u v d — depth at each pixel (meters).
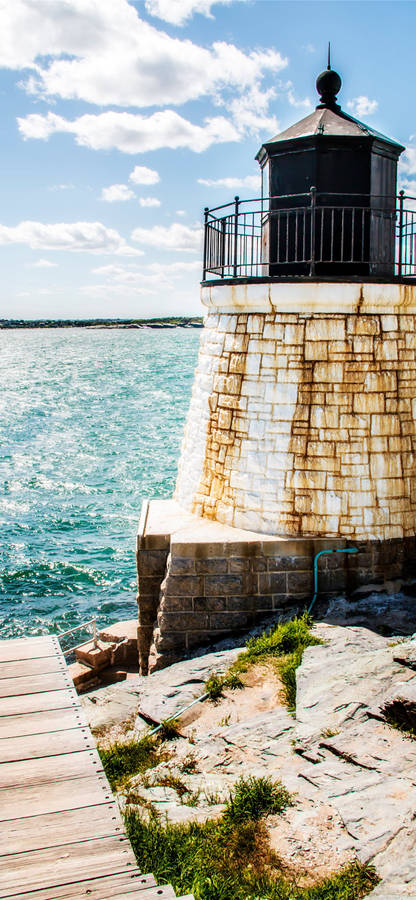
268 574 9.66
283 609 9.71
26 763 4.12
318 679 7.22
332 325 9.75
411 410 10.02
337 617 9.19
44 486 31.03
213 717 7.23
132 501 28.59
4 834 3.66
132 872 3.50
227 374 10.49
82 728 4.43
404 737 5.86
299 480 9.84
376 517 9.77
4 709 4.59
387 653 7.30
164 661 9.61
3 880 3.41
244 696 7.54
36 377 88.06
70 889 3.38
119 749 7.04
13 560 21.97
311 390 9.80
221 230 10.73
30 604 18.91
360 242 10.55
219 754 6.36
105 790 3.96
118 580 20.48
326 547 9.65
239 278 10.03
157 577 10.20
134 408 56.72
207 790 5.79
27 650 5.43
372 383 9.76
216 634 9.70
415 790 5.08
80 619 18.05
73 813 3.80
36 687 4.86
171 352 151.38
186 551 9.63
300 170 10.46
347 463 9.75
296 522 9.87
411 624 8.77
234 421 10.36
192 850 4.95
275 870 4.64
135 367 104.31
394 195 10.50
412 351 10.03
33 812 3.79
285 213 10.66
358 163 10.34
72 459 36.59
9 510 27.41
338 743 5.90
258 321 10.09
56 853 3.57
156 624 10.14
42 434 44.22
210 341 11.07
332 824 4.93
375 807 4.99
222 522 10.52
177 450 38.41
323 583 9.69
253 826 5.07
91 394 67.12
